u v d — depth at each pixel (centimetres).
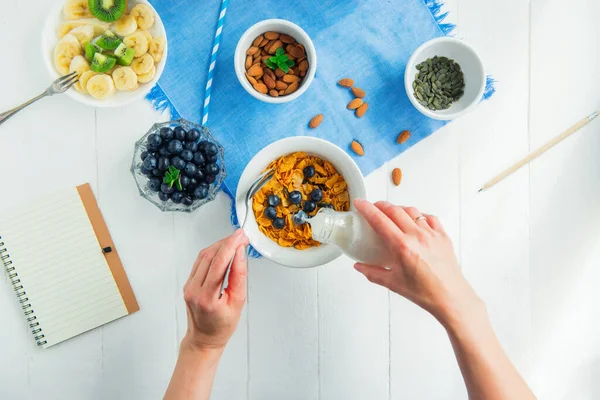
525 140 118
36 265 112
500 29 117
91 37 107
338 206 107
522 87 118
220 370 116
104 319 114
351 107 114
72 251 113
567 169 119
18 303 114
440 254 84
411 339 119
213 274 86
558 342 121
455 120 117
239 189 102
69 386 115
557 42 118
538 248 120
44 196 112
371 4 114
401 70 115
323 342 118
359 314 118
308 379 118
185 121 104
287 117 113
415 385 119
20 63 112
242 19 112
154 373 116
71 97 107
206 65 112
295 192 103
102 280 113
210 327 91
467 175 118
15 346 114
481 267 119
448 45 110
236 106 113
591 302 121
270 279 116
